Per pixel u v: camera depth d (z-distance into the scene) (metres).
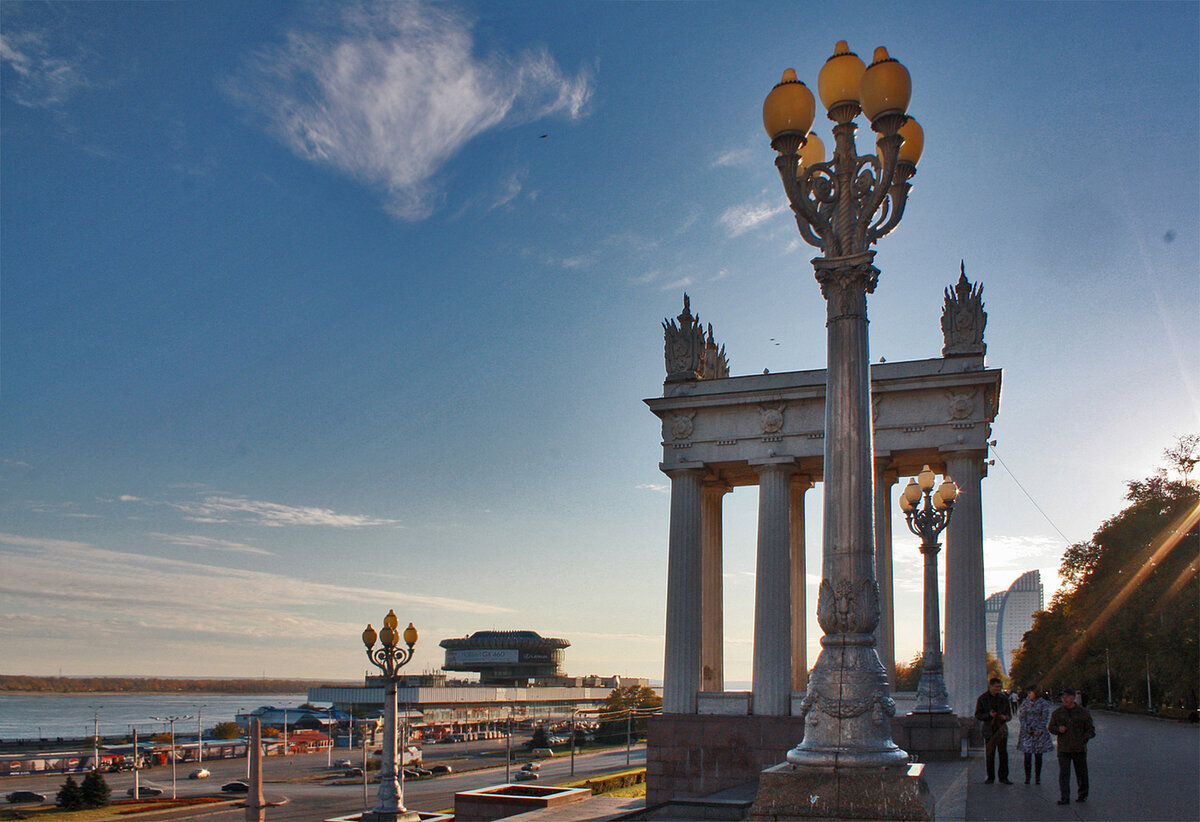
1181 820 20.58
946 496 39.91
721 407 59.78
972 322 55.84
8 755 197.00
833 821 15.62
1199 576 93.31
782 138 19.14
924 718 38.44
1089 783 27.44
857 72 18.92
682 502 59.66
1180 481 108.38
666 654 58.16
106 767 175.25
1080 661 139.88
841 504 17.38
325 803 114.62
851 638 16.73
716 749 55.00
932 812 16.58
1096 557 124.62
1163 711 100.94
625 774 80.62
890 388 55.62
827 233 18.84
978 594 52.31
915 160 19.84
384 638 45.31
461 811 45.81
